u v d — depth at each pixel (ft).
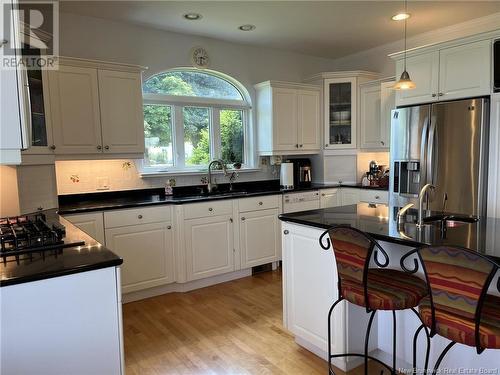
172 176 13.71
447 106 11.23
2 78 5.20
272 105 14.85
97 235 10.33
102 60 12.14
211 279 12.53
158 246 11.39
